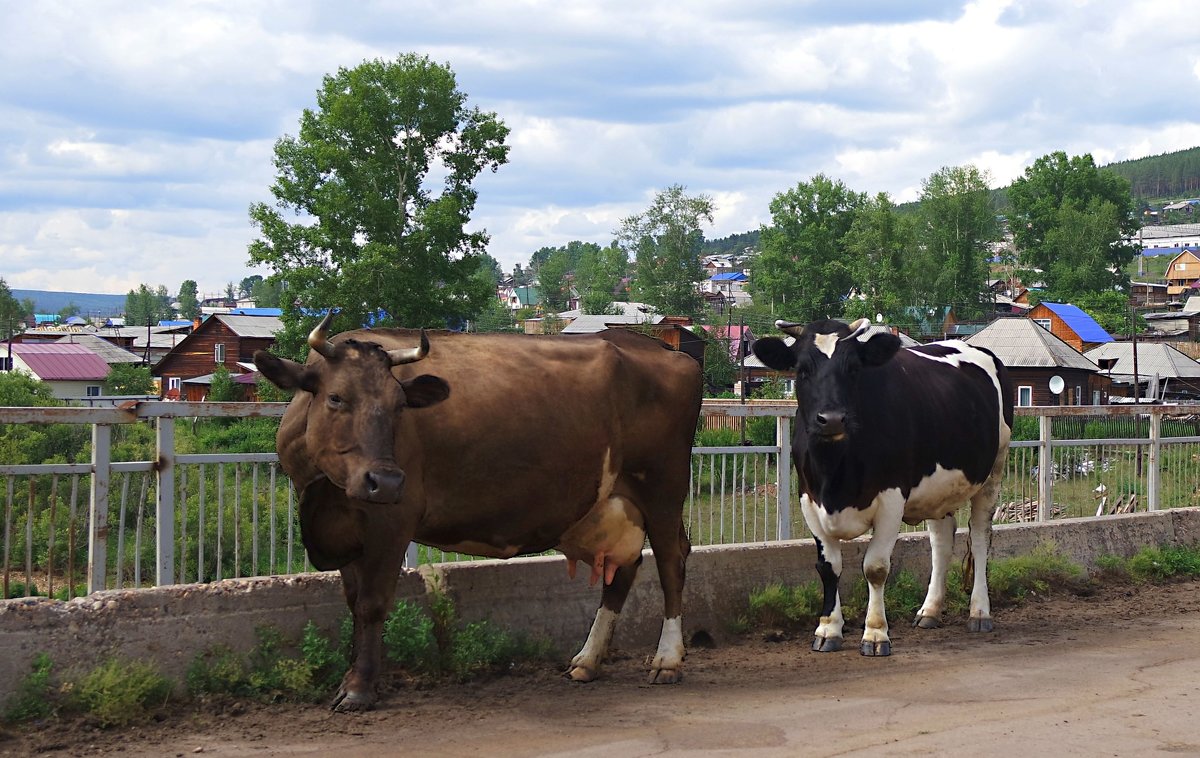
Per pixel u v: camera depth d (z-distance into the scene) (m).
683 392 8.22
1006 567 11.85
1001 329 62.81
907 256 101.06
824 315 105.62
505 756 5.87
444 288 51.53
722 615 9.73
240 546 8.16
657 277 103.75
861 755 5.90
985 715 6.85
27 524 6.74
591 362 7.79
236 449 9.10
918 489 9.58
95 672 6.38
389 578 6.77
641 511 8.16
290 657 7.27
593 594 8.95
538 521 7.51
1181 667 8.48
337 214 50.59
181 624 6.89
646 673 8.19
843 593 10.66
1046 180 122.75
